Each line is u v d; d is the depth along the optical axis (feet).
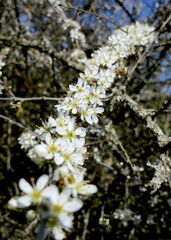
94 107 0.52
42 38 0.97
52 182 0.33
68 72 1.09
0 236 0.89
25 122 1.13
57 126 0.43
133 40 0.72
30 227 0.51
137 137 1.07
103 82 0.55
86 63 0.64
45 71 1.17
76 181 0.33
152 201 0.93
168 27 0.85
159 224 0.99
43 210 0.28
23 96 1.16
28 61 1.08
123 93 0.70
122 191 1.00
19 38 0.94
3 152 1.19
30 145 0.75
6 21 1.21
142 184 0.82
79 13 0.65
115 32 0.79
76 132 0.43
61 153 0.37
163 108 0.63
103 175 1.07
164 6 1.13
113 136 0.71
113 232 0.98
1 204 1.02
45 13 1.18
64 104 0.50
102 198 0.99
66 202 0.29
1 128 1.20
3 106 1.10
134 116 0.70
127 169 0.87
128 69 0.69
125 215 0.91
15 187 1.04
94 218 1.02
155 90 1.24
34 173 1.09
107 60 0.61
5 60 1.05
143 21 1.28
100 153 0.87
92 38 1.19
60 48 1.11
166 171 0.54
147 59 1.06
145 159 0.91
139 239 0.98
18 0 1.13
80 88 0.51
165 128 1.14
